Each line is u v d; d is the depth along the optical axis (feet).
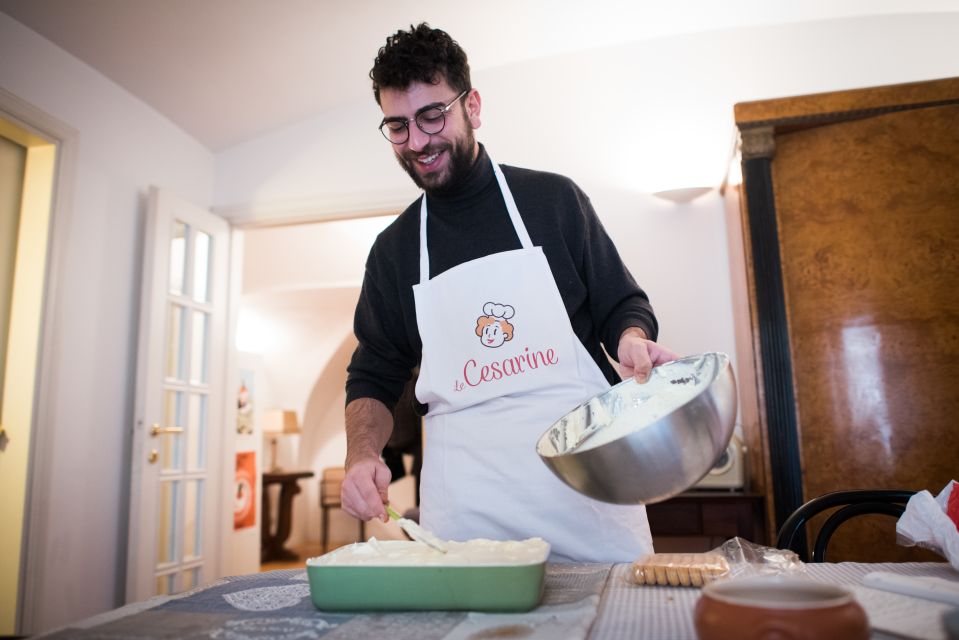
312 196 11.03
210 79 9.87
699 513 7.82
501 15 9.41
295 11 8.79
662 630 1.97
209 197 11.44
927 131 7.30
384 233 4.62
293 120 11.21
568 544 3.56
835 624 1.49
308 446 24.11
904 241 7.25
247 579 3.10
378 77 3.96
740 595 1.77
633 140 9.97
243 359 14.44
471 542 2.83
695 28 9.91
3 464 8.22
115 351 9.53
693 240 9.63
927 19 9.37
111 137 9.58
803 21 9.68
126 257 9.78
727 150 9.66
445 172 4.08
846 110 7.48
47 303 8.41
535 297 3.97
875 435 7.14
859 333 7.29
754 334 7.60
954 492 2.89
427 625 2.16
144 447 9.20
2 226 8.47
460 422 3.92
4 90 7.93
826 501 4.06
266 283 18.86
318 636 2.07
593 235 4.23
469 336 4.01
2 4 7.93
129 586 8.85
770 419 7.43
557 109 10.25
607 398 3.15
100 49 8.96
